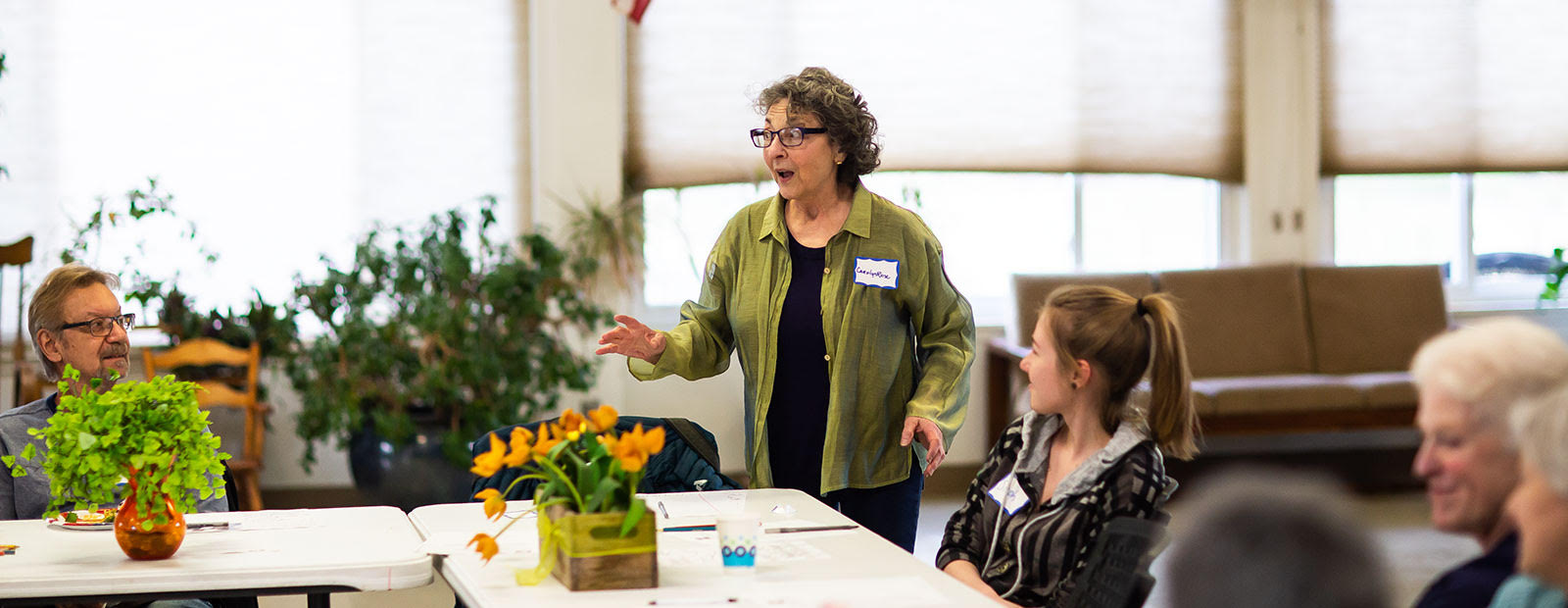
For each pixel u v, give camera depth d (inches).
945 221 256.5
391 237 236.7
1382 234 268.8
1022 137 253.0
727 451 243.4
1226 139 258.4
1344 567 19.5
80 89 228.7
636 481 65.4
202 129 232.4
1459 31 261.3
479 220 239.5
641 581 64.9
